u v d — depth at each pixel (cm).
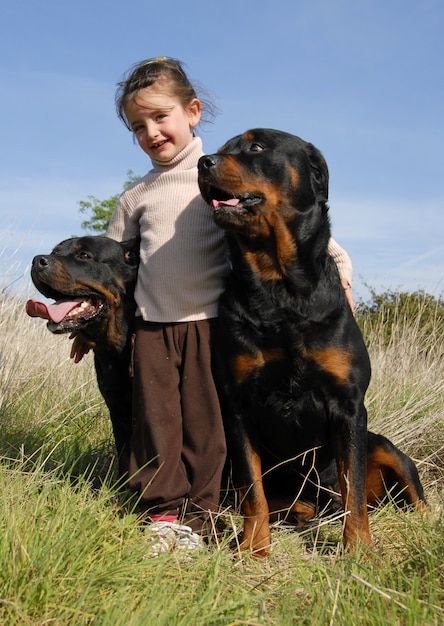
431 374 583
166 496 299
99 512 269
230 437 317
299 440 320
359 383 307
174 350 315
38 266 326
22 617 185
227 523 320
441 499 364
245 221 298
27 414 438
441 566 230
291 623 207
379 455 336
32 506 261
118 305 345
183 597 221
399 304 716
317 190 331
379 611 201
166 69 329
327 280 309
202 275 316
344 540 289
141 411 311
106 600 203
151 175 339
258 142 313
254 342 304
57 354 566
